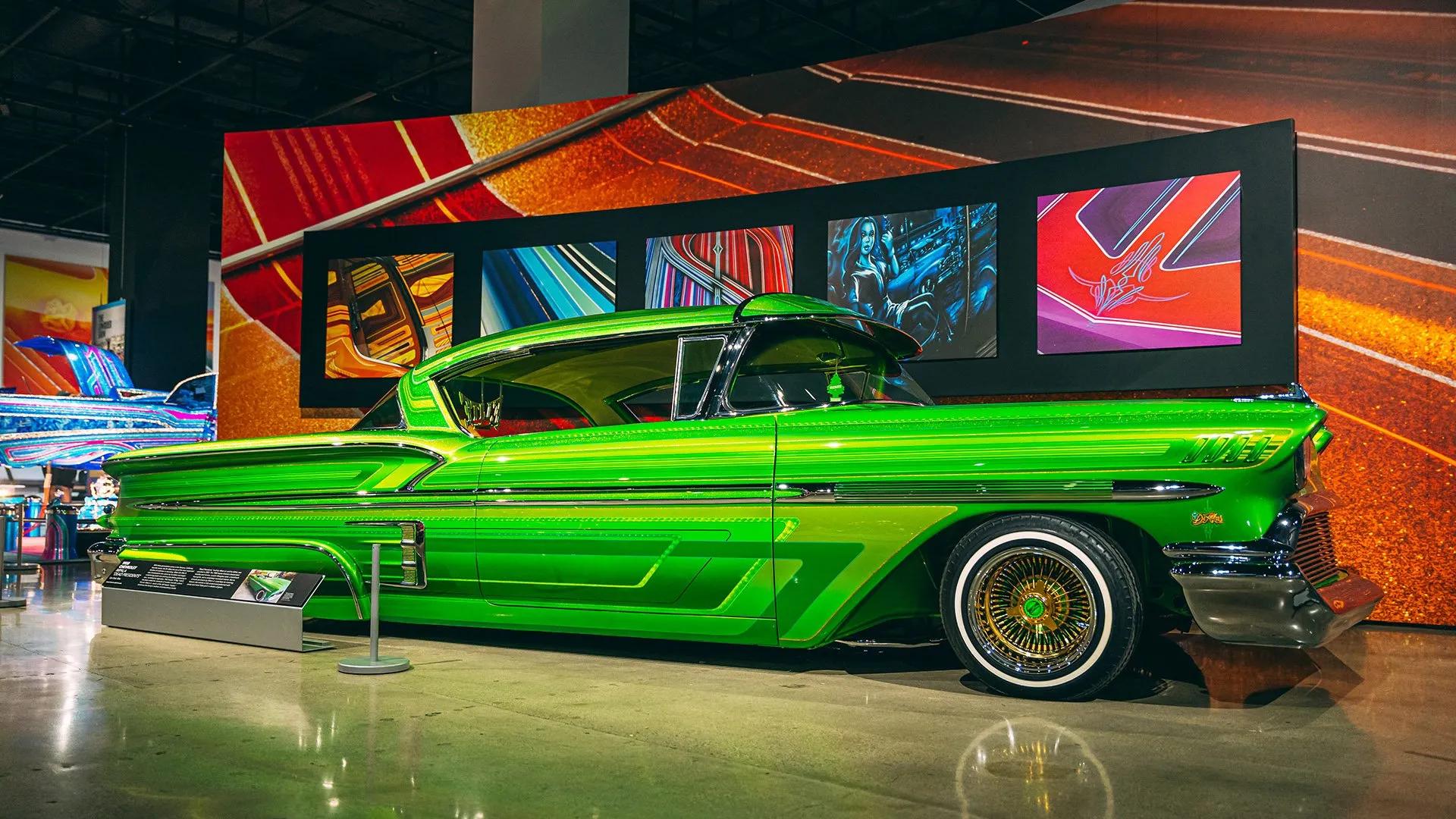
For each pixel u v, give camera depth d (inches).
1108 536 118.6
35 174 778.8
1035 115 233.1
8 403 370.9
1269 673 141.3
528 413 224.2
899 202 240.5
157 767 92.9
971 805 82.5
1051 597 121.7
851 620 133.2
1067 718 112.7
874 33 536.1
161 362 657.6
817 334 148.6
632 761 94.9
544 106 291.1
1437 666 147.5
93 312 669.3
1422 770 92.8
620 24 335.0
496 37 325.7
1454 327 189.5
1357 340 197.9
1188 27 217.5
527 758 95.8
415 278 295.0
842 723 110.0
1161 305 212.5
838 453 131.1
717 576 136.8
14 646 163.2
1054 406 125.0
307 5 525.7
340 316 302.7
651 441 143.2
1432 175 192.2
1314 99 203.8
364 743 101.0
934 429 127.6
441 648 160.9
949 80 242.4
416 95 652.1
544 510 147.3
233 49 547.8
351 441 163.2
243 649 159.8
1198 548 114.6
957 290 233.0
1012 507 121.9
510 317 283.6
